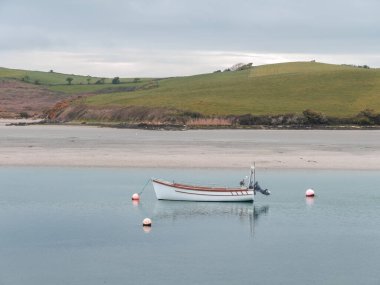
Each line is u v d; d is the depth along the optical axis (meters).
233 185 62.88
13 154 83.44
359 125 161.12
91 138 113.50
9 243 42.53
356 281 35.28
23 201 55.28
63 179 65.75
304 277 35.88
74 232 45.47
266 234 45.31
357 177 68.38
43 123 177.50
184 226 47.81
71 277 35.81
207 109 176.12
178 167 73.25
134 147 93.31
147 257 39.62
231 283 34.81
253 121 163.38
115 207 53.97
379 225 47.75
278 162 77.50
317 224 48.19
